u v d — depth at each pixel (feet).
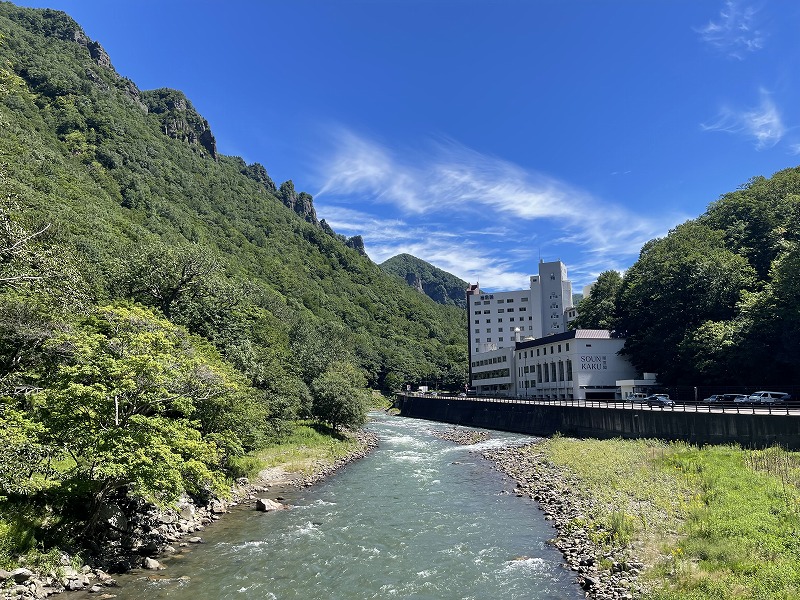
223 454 94.53
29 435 54.29
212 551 66.80
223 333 147.33
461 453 158.71
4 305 64.69
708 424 118.01
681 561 53.31
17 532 52.95
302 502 94.22
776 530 57.06
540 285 461.78
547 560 62.95
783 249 206.18
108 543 62.80
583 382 247.29
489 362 363.97
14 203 85.66
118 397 60.13
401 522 80.89
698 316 220.64
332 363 253.44
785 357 165.58
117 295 126.52
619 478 93.09
